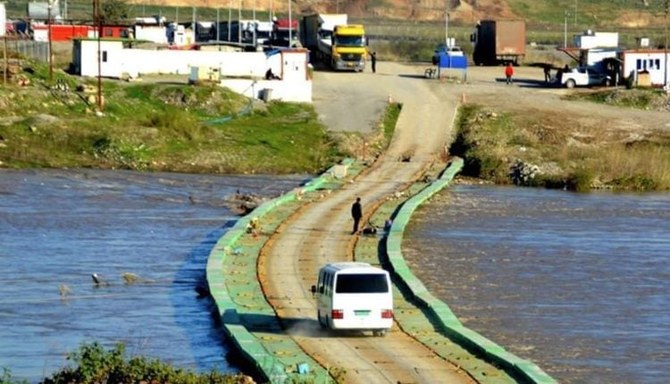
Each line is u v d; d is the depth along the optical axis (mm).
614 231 155875
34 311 109375
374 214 161875
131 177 188000
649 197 187875
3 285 119562
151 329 103625
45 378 84500
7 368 90500
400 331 101062
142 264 130500
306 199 173625
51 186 177125
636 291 121188
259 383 84500
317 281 113250
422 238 147000
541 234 152250
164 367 80000
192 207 167250
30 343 98750
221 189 182375
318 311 102250
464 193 185750
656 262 135875
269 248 136625
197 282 122625
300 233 146625
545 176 196500
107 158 196375
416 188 185875
